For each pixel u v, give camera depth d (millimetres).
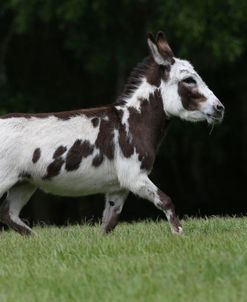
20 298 19797
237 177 63906
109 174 27266
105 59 55406
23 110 56906
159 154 58719
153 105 27578
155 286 19984
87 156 26875
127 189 27625
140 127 27312
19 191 27969
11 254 24953
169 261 22078
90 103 59875
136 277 20594
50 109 59031
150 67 27844
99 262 22719
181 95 27422
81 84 60188
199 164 61625
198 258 22281
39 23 59094
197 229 28812
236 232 27250
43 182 27016
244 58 57438
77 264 22812
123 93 27859
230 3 50688
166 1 51969
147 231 28859
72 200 59969
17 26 56344
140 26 56469
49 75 60500
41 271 22250
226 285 19891
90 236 27766
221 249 23531
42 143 26562
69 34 56688
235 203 63656
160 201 27109
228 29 52094
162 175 62094
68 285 20547
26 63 60594
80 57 58938
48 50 60656
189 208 62531
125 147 27062
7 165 26344
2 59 57656
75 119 27000
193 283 20094
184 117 27656
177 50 56250
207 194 63375
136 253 23750
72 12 51969
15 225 28156
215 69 57438
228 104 60438
